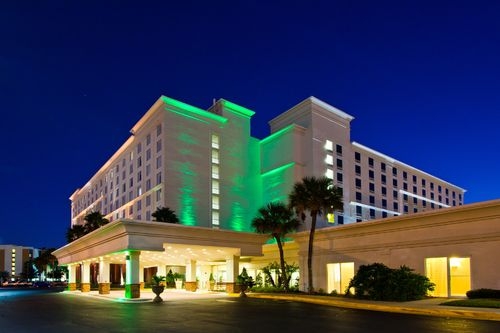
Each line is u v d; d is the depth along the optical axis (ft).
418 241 99.35
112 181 293.23
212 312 72.23
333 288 121.29
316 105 240.94
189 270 153.58
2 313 75.25
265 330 49.62
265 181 249.14
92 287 210.18
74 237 244.01
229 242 125.49
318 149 236.02
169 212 193.98
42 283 316.60
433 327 51.37
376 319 60.39
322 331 48.47
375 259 108.99
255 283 138.92
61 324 57.57
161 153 221.87
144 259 156.46
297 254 141.69
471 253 89.10
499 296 80.12
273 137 247.70
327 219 230.27
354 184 262.06
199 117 234.58
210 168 233.55
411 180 321.11
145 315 68.39
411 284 87.71
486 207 86.43
